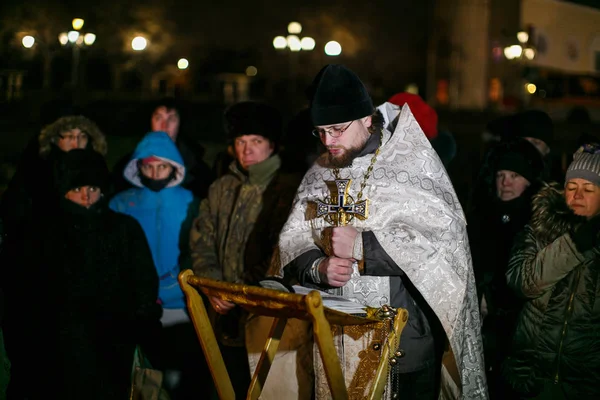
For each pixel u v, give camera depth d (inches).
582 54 1167.6
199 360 175.0
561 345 131.1
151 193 179.8
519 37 1020.5
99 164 156.9
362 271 121.4
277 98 1088.8
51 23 902.4
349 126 122.3
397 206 122.3
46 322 151.3
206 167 218.5
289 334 135.6
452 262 121.3
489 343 150.4
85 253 153.3
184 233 178.1
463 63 1161.4
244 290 106.1
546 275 129.7
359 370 121.5
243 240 155.3
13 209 185.2
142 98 994.1
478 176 163.3
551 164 187.8
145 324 158.7
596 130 872.3
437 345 126.8
